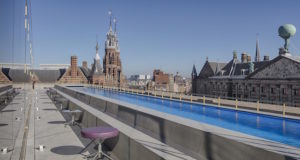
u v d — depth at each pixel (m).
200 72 90.69
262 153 4.82
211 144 6.18
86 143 9.73
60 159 7.78
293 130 15.02
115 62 114.69
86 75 94.94
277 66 53.22
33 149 8.83
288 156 4.34
